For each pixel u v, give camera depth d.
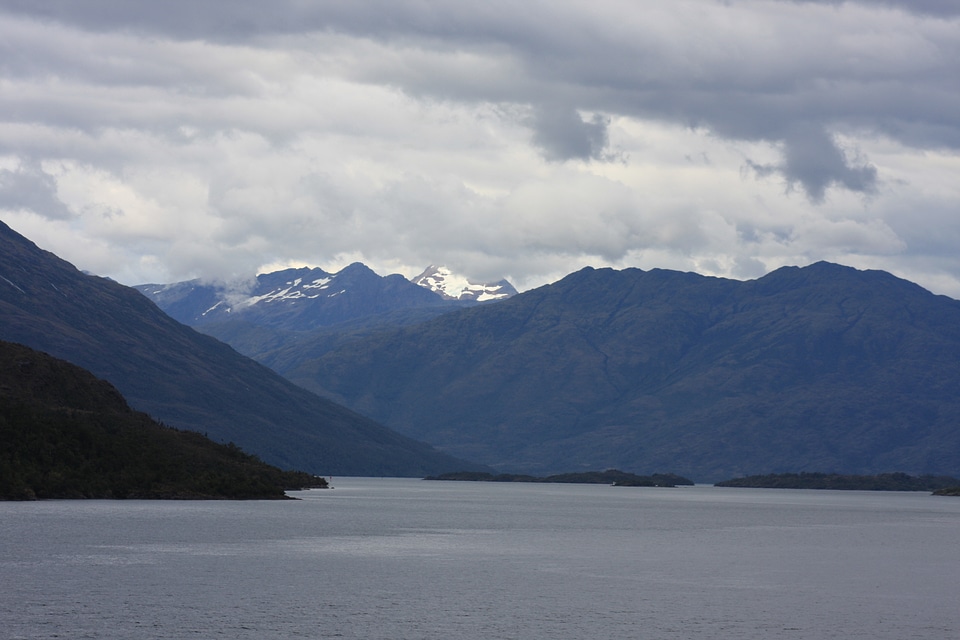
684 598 113.88
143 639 89.81
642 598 113.31
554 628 96.75
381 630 94.56
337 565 135.00
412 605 106.19
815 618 103.75
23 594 107.31
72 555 136.00
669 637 94.12
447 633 93.94
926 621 103.12
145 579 118.25
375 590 114.81
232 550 147.38
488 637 92.75
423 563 140.00
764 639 94.31
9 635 90.50
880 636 96.25
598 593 116.06
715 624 99.94
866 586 125.94
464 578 125.88
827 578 133.00
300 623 96.56
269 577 122.50
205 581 118.00
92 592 109.19
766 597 115.88
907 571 141.88
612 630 96.44
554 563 143.50
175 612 100.06
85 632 91.75
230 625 95.25
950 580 132.50
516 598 111.62
